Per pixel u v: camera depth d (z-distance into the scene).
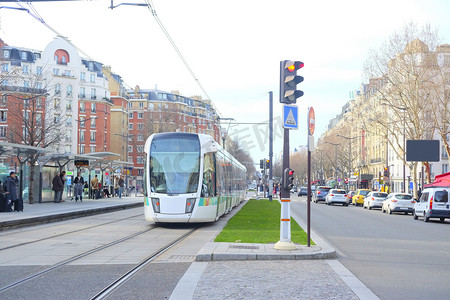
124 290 7.96
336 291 7.88
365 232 19.30
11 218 19.31
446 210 27.78
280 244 12.05
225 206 26.02
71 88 87.81
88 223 21.45
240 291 7.86
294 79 12.20
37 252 12.23
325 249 12.12
